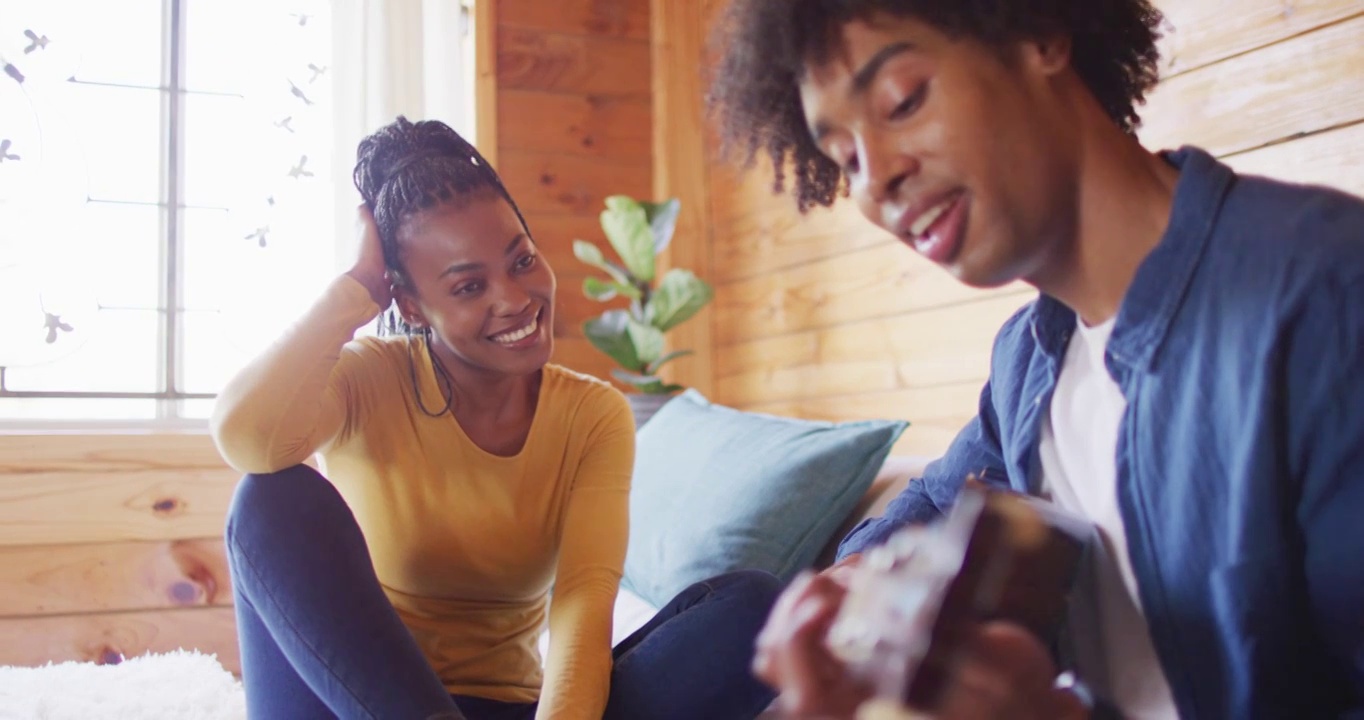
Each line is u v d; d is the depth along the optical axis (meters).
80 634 2.42
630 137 3.11
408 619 1.33
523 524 1.33
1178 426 0.73
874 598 0.60
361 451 1.32
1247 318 0.70
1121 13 0.80
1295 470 0.68
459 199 1.26
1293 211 0.71
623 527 1.31
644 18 3.15
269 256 2.71
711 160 3.00
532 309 1.27
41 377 2.54
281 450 1.18
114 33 2.64
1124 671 0.80
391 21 2.78
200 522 2.51
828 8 0.71
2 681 1.96
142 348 2.62
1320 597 0.68
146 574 2.47
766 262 2.75
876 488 1.75
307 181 2.75
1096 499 0.82
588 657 1.16
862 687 0.57
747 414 2.05
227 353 2.67
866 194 0.72
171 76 2.67
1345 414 0.66
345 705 1.08
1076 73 0.77
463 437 1.32
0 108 2.54
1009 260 0.73
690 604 1.23
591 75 3.08
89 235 2.59
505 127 3.00
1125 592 0.79
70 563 2.42
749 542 1.71
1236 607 0.69
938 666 0.55
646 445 2.15
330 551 1.14
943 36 0.69
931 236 0.72
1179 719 0.75
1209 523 0.72
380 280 1.32
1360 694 0.69
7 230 2.53
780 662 0.60
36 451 2.42
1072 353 0.86
